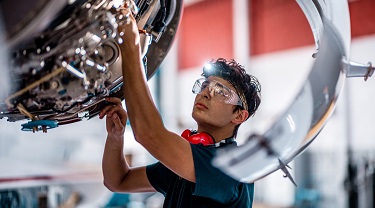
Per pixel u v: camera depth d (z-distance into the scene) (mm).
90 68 1019
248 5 5855
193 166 1215
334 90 980
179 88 6594
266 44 5727
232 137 1445
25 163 2688
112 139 1448
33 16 874
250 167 968
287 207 5086
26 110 1071
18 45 935
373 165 4672
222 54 6148
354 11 4980
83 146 2955
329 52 993
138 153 4406
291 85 5457
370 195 4578
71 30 968
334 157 5008
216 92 1385
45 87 1004
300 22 5387
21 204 2645
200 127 1440
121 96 1304
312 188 5152
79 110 1163
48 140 2795
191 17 6555
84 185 2959
